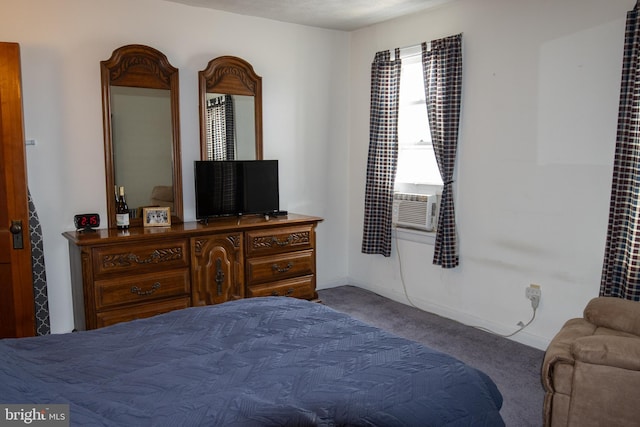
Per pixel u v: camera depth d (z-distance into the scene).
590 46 2.89
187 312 2.09
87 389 1.39
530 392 2.67
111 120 3.38
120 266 3.07
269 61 4.18
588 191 2.95
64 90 3.26
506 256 3.45
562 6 3.01
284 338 1.81
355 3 3.68
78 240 2.92
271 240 3.72
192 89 3.77
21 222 2.95
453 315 3.85
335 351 1.69
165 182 3.63
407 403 1.37
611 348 1.93
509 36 3.32
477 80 3.55
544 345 3.22
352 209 4.81
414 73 4.19
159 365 1.56
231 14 3.92
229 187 3.80
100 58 3.37
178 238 3.29
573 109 3.00
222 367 1.56
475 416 1.43
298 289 3.91
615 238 2.76
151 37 3.56
